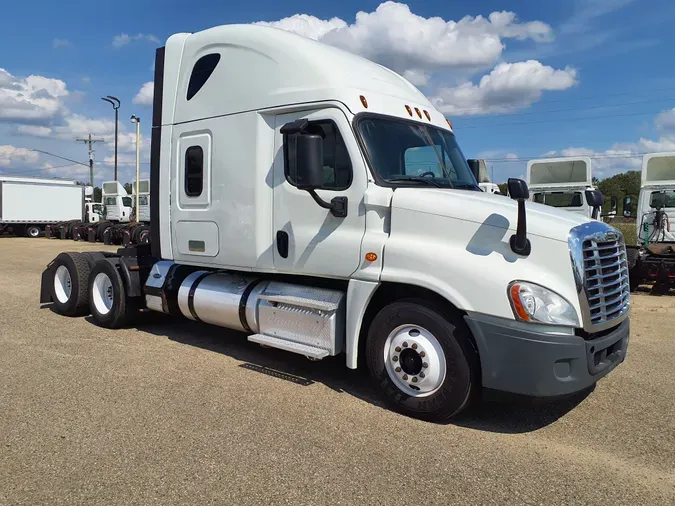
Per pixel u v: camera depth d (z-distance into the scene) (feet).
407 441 13.14
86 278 25.85
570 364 12.94
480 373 13.74
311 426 13.92
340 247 15.55
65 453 12.34
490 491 10.90
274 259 17.22
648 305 32.40
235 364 19.17
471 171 20.80
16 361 19.22
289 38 17.15
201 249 19.43
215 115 18.65
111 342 22.00
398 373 14.76
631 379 17.97
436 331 13.94
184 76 19.84
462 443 13.09
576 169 52.60
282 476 11.38
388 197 14.96
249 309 18.19
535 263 13.16
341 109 15.56
